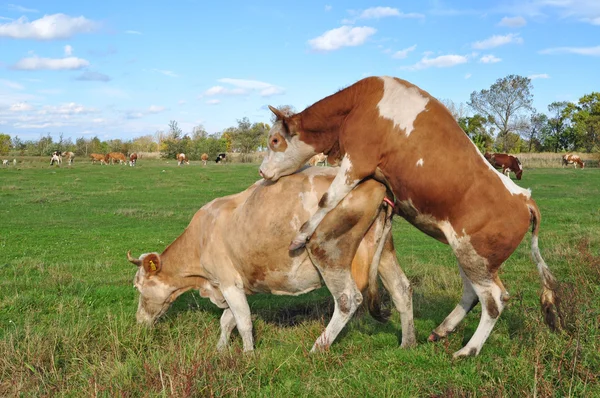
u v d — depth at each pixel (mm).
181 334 6098
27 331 5520
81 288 8180
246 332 5727
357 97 5219
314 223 5113
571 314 5414
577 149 76188
